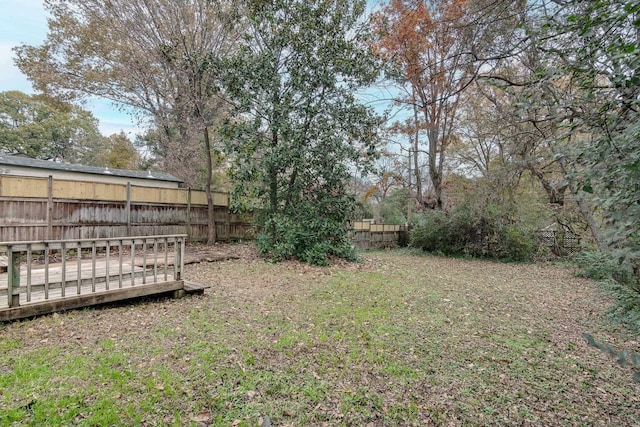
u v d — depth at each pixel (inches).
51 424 82.7
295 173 357.4
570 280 302.8
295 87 337.1
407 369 122.0
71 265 245.9
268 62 334.6
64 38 460.8
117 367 113.4
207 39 413.4
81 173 474.3
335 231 356.8
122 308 174.6
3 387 97.7
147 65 430.3
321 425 90.0
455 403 102.4
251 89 342.6
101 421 84.8
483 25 112.1
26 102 996.6
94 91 493.0
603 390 112.6
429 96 245.6
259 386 106.1
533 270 358.6
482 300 224.8
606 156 59.0
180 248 208.8
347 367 121.6
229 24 383.6
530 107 81.0
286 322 164.6
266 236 358.0
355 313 182.4
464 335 158.2
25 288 149.3
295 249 346.3
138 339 137.0
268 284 244.2
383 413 96.3
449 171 499.2
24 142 968.9
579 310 206.4
